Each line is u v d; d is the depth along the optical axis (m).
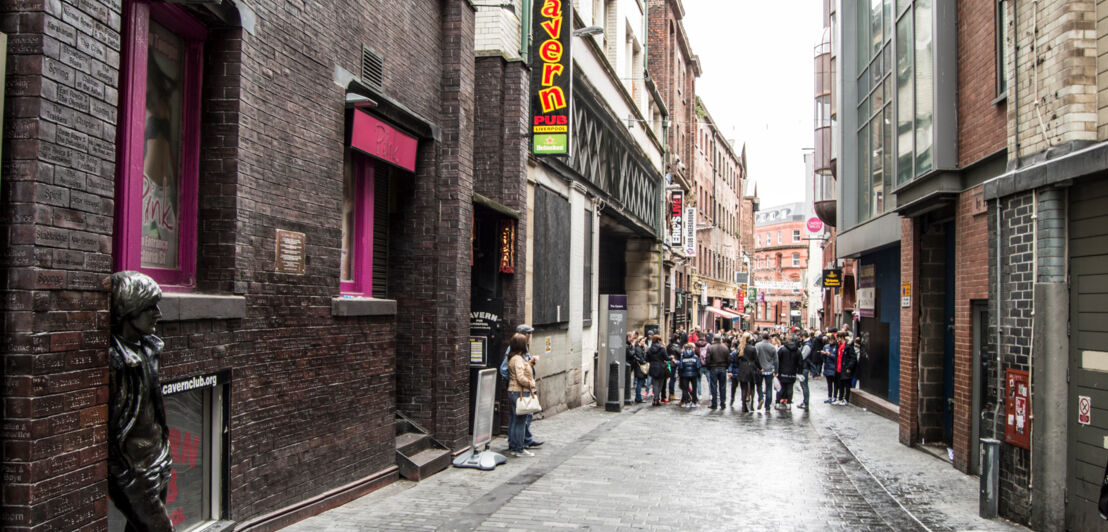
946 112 10.20
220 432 5.48
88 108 3.97
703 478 9.12
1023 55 7.63
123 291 4.15
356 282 8.34
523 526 6.63
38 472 3.61
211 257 5.58
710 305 48.69
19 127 3.62
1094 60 6.74
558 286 15.21
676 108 33.75
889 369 16.75
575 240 16.61
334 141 7.07
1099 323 6.45
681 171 35.25
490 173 12.37
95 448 3.97
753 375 17.23
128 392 4.16
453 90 9.67
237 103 5.57
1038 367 6.96
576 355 17.17
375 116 8.03
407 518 6.77
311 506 6.69
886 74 13.72
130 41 4.73
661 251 28.41
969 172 9.89
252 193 5.79
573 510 7.29
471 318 12.15
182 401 5.10
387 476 8.26
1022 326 7.35
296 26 6.41
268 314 6.04
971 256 9.78
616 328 17.78
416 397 9.60
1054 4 7.00
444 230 9.59
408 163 9.08
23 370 3.57
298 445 6.55
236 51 5.58
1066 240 6.90
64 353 3.77
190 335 5.07
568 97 12.74
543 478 8.93
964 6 10.05
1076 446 6.68
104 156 4.10
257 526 5.84
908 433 12.06
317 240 6.79
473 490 8.13
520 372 10.59
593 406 17.97
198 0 5.04
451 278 9.57
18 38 3.65
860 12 16.17
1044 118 7.20
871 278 18.39
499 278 12.21
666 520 6.98
